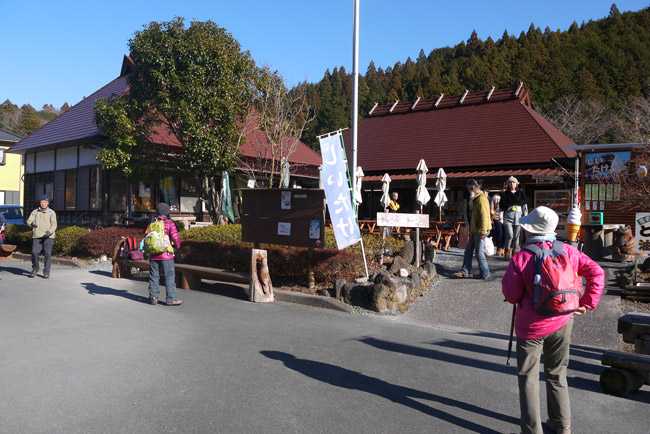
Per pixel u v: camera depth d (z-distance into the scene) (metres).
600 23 57.22
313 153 22.55
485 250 8.92
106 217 16.58
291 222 8.47
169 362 4.97
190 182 18.36
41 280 10.31
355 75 10.15
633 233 12.53
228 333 6.13
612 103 37.97
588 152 13.72
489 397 4.25
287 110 17.06
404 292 7.83
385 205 13.40
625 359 4.30
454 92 47.56
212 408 3.88
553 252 3.42
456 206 20.52
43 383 4.36
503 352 5.57
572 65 45.81
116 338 5.83
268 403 4.00
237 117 14.49
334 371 4.80
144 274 11.23
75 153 18.12
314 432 3.52
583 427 3.72
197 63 13.48
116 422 3.61
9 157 31.61
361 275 8.56
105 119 13.51
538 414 3.38
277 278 9.44
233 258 9.38
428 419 3.78
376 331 6.37
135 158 14.06
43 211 10.68
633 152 13.10
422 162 10.20
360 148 23.45
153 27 13.51
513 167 18.00
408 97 52.91
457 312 7.39
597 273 3.41
